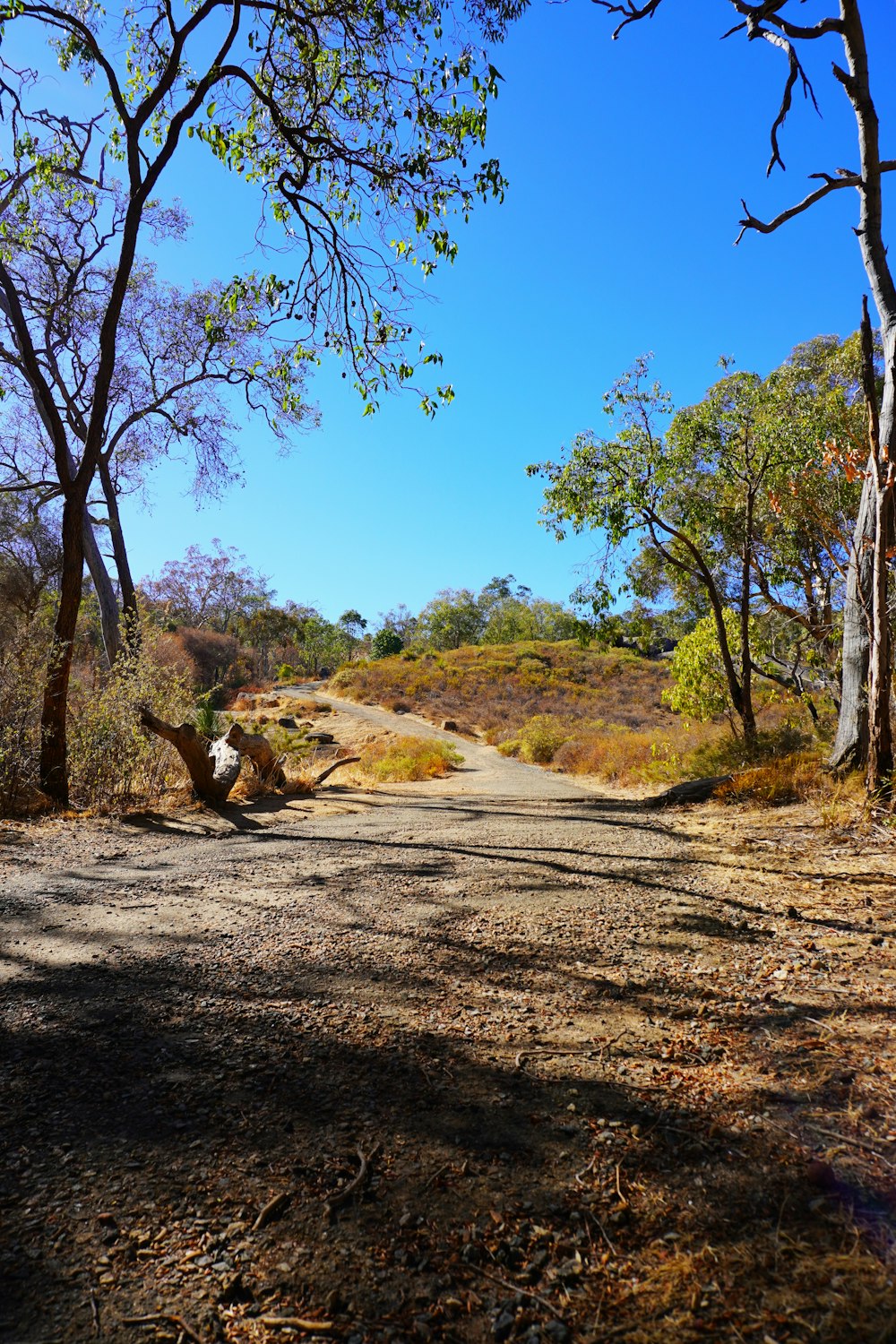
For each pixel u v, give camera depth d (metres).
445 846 6.81
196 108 9.60
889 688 6.76
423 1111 2.25
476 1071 2.50
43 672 9.48
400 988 3.28
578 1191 1.86
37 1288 1.60
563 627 73.62
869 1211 1.71
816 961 3.36
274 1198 1.86
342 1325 1.50
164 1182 1.94
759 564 14.58
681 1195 1.82
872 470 7.20
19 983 3.40
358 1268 1.64
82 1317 1.52
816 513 9.52
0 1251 1.70
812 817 6.94
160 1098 2.36
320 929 4.21
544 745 26.88
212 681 49.38
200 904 4.85
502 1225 1.75
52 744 9.53
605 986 3.24
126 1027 2.91
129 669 11.91
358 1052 2.66
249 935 4.14
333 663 73.88
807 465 12.51
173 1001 3.17
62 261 16.05
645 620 17.58
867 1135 2.00
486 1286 1.58
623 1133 2.09
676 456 13.47
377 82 9.53
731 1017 2.85
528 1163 1.98
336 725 35.59
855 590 8.33
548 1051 2.63
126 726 10.81
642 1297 1.52
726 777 9.70
